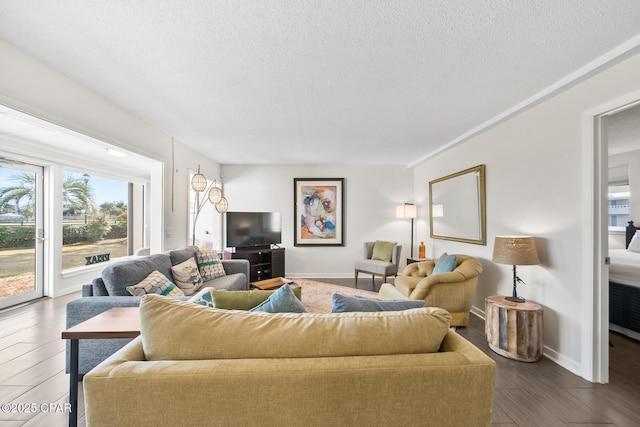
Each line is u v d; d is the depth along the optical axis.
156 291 2.21
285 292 1.31
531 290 2.53
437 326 1.03
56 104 1.99
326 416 0.89
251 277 4.81
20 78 1.75
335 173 5.51
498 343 2.35
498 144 2.99
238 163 5.37
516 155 2.72
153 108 2.66
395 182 5.52
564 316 2.19
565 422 1.58
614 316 2.80
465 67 1.94
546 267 2.36
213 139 3.71
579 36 1.61
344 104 2.58
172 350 0.97
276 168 5.48
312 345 0.97
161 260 2.81
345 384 0.89
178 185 3.77
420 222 5.18
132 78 2.10
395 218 5.52
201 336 0.98
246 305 1.40
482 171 3.22
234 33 1.59
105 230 5.00
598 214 1.98
